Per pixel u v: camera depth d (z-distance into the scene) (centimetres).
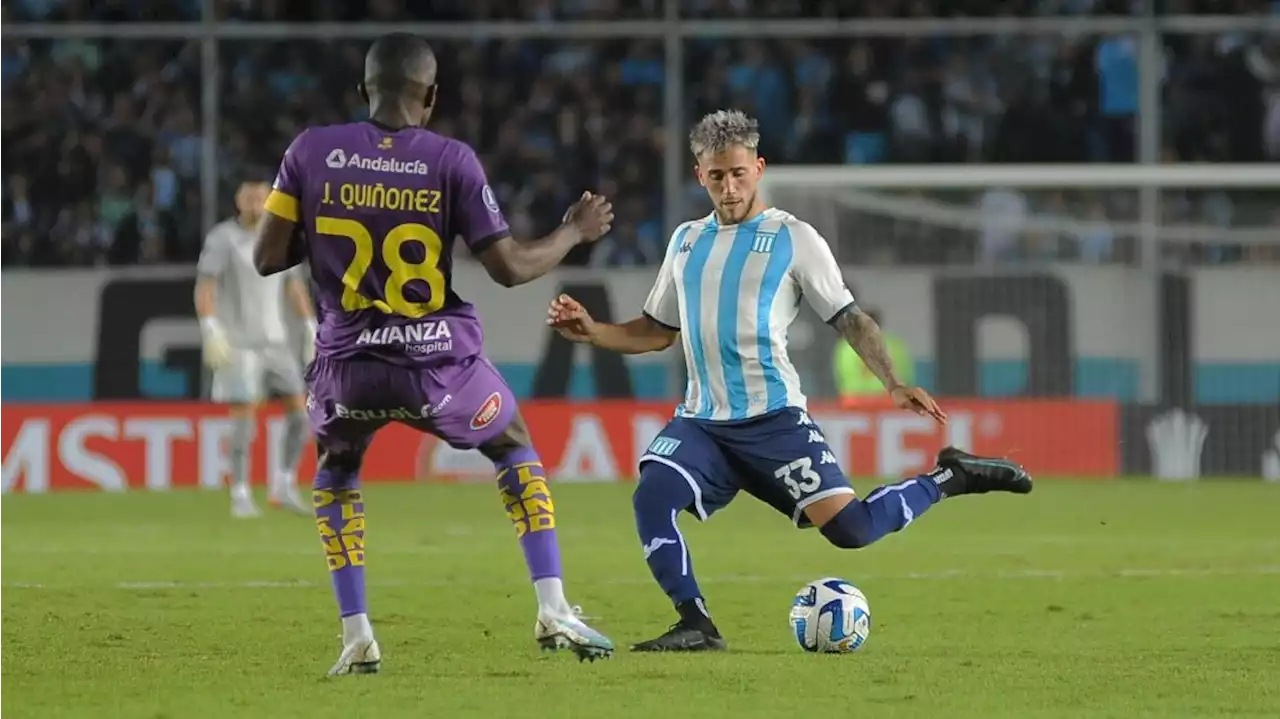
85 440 6988
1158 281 7394
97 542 4744
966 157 8400
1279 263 7562
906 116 8450
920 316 7325
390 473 7338
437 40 8462
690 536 5053
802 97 8481
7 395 7019
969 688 2286
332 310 2330
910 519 2675
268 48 8288
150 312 7062
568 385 7181
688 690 2250
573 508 5978
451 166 2292
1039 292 7344
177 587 3628
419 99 2334
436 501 6322
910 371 7312
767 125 8462
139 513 5859
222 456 7056
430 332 2319
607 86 8419
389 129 2314
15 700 2191
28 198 7944
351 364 2325
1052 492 6719
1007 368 7350
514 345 7162
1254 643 2806
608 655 2466
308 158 2298
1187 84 8481
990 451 7288
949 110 8462
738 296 2633
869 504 2650
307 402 2414
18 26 6738
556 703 2147
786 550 4550
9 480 6938
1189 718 2077
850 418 7238
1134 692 2267
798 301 2694
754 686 2284
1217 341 7425
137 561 4194
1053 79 8475
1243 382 7412
